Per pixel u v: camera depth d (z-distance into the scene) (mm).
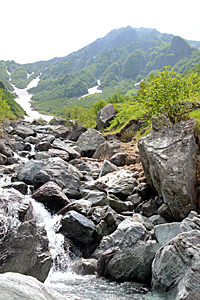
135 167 15859
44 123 44062
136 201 11797
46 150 21156
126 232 7656
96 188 12766
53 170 13508
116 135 26844
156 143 10219
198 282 4633
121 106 37594
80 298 5391
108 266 6699
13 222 7633
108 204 10984
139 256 6430
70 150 21469
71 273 7270
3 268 5266
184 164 8898
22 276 3074
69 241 8516
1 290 2549
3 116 30812
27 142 23781
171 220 9703
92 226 8664
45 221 9578
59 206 10508
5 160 16703
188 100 13250
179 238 5652
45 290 3018
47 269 5867
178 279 5242
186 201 8844
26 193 11766
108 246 7746
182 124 10453
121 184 13180
